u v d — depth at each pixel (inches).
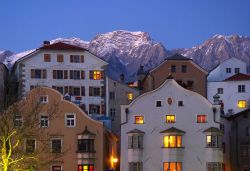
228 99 4943.4
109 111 4571.9
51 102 3260.3
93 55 4505.4
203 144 3395.7
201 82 4756.4
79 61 4478.3
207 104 3442.4
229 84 4958.2
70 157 3253.0
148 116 3412.9
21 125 2760.8
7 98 3782.0
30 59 4375.0
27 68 4352.9
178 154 3363.7
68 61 4451.3
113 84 4628.4
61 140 3255.4
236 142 3922.2
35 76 4360.2
